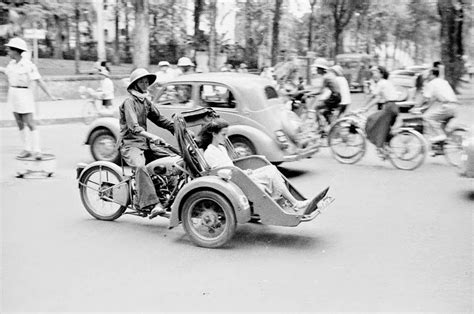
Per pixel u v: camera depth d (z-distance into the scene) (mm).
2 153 12539
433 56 59250
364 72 37688
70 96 26109
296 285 5359
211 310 4789
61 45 36781
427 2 34219
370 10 44750
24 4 26953
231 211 6297
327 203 6871
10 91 10625
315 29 45188
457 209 8227
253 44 40875
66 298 5031
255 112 10188
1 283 5367
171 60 39969
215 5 29016
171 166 6961
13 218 7613
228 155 7055
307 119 13375
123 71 33938
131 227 7270
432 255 6238
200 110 7180
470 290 5254
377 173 10914
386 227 7328
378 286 5348
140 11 25484
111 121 11398
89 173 7543
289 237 6902
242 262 6000
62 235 6898
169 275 5609
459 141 11375
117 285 5340
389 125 11188
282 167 11625
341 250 6406
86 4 31062
